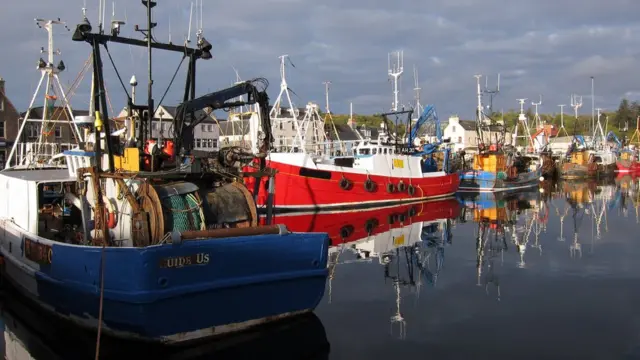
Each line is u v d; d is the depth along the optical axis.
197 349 7.42
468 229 19.95
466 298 10.37
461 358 7.27
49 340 8.12
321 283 8.54
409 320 8.95
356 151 30.55
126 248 6.94
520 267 13.27
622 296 10.42
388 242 16.95
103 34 8.66
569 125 128.25
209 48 10.13
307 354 7.38
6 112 47.78
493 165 40.47
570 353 7.41
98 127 7.91
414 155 32.28
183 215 7.97
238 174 8.95
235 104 9.61
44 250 8.54
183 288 7.12
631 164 68.00
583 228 20.25
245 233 7.76
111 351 7.51
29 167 12.55
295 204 24.19
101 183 8.67
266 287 7.93
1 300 10.19
